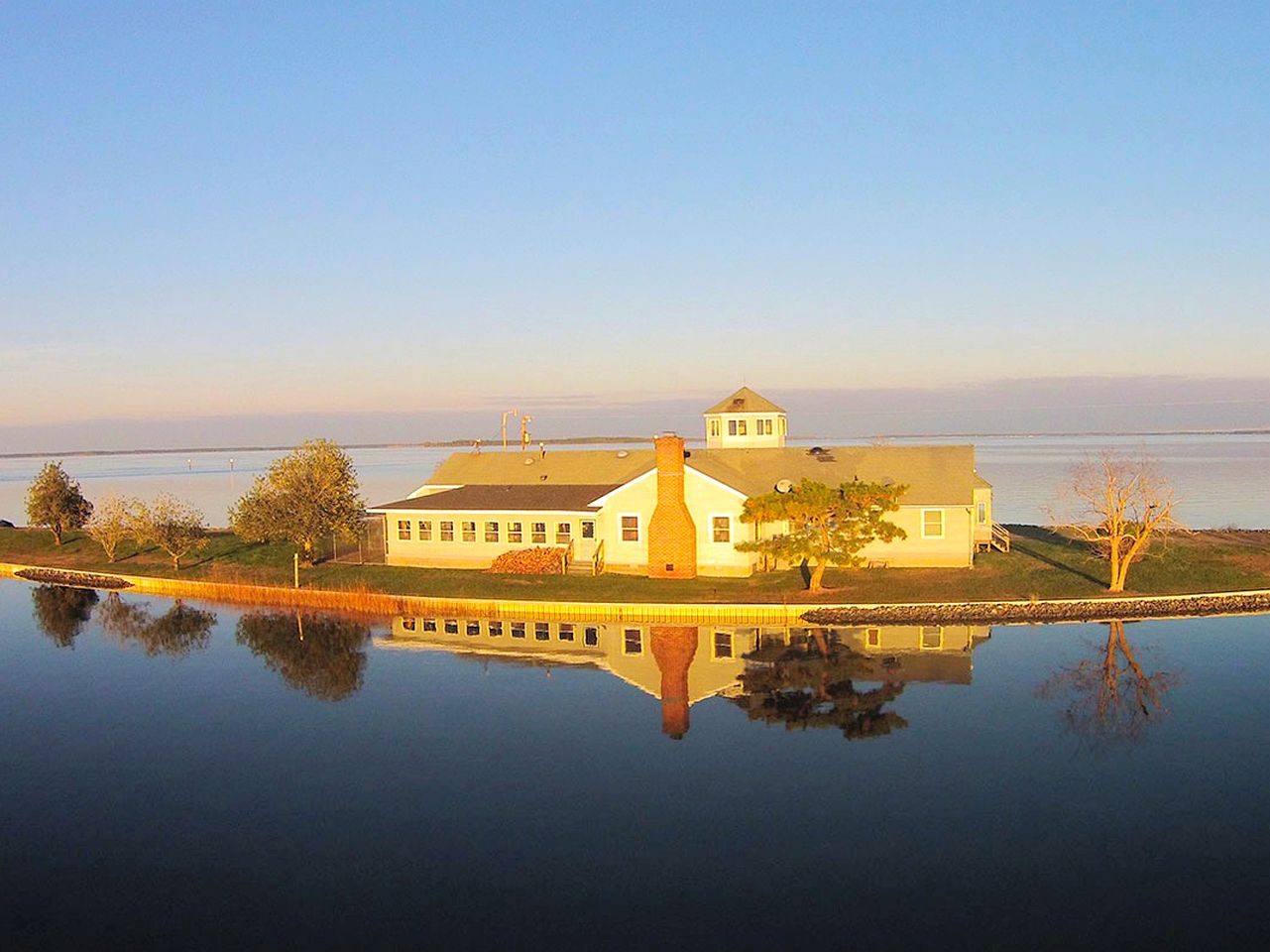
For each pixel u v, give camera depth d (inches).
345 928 690.2
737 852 789.2
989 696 1162.6
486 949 658.8
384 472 7500.0
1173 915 681.6
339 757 1035.9
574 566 1900.8
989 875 743.7
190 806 915.4
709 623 1561.3
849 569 1831.9
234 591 1942.7
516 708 1178.6
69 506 2778.1
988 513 2009.1
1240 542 1988.2
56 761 1051.3
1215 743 1002.1
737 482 1873.8
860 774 943.0
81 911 722.2
